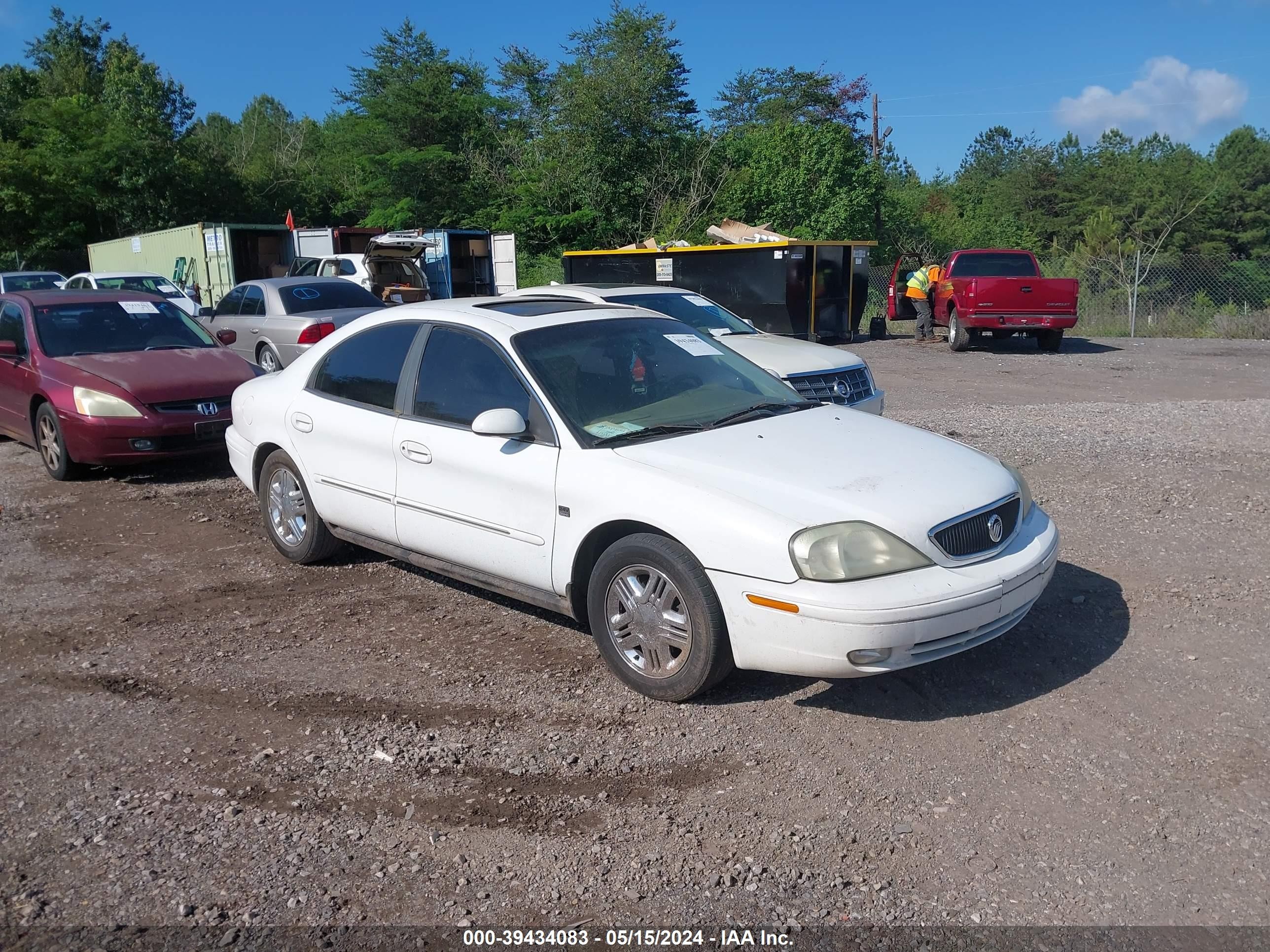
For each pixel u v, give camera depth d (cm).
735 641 392
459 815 341
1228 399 1202
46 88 5112
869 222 3650
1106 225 4569
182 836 329
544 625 512
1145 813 332
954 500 403
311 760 379
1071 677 433
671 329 542
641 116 3497
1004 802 340
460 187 3816
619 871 309
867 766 366
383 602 550
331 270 2223
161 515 746
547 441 451
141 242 2938
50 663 475
